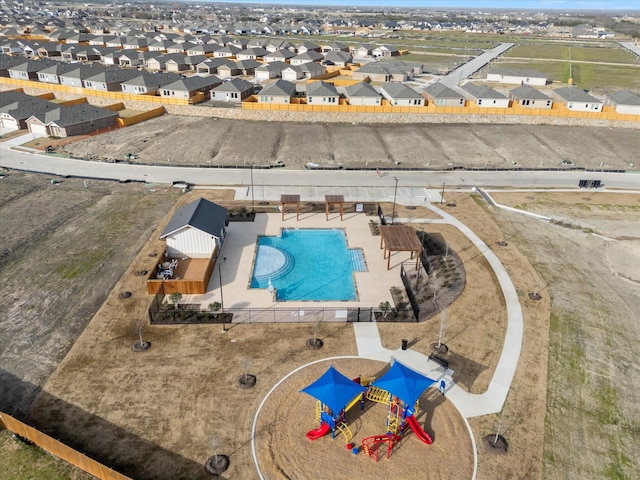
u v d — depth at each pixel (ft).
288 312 123.03
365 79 410.93
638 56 634.02
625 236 170.50
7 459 81.10
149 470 78.89
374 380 98.12
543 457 83.61
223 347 108.88
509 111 308.40
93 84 360.48
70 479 77.77
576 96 323.98
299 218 177.27
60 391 95.14
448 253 152.76
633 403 96.94
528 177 224.94
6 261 142.51
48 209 178.19
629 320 124.57
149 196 192.65
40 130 270.87
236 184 208.23
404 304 126.82
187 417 89.40
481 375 102.17
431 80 437.58
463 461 82.12
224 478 77.97
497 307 125.70
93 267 140.36
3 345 108.27
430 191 204.74
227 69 432.25
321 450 83.46
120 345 108.78
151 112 307.37
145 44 550.77
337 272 144.36
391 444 83.87
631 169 237.04
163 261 143.13
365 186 209.15
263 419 89.30
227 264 145.48
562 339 114.11
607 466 82.89
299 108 305.12
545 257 152.05
